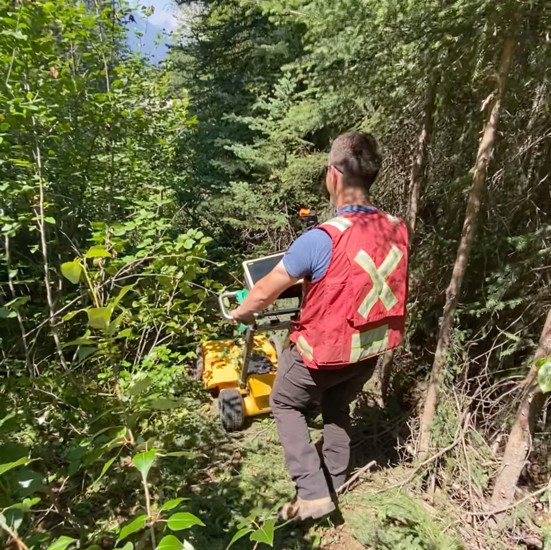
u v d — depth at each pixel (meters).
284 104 5.98
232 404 3.02
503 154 2.96
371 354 2.18
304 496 2.34
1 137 2.63
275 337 3.93
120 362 2.74
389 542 2.27
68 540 0.94
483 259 3.06
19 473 1.26
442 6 2.53
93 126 3.49
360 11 2.95
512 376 2.63
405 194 3.68
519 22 2.28
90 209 3.70
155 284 3.34
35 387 2.53
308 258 2.03
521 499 2.37
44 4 2.97
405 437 2.99
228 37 8.32
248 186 5.87
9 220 2.69
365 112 3.94
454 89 2.98
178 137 5.37
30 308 3.42
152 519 0.99
